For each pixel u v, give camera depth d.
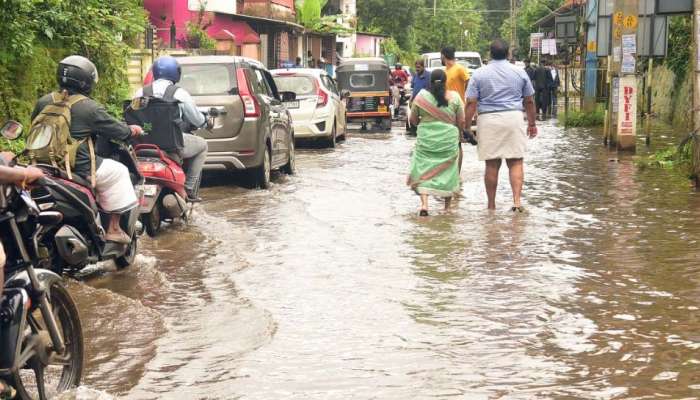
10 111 13.77
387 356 6.05
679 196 12.91
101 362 5.97
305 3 55.75
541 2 68.31
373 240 9.96
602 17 22.59
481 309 7.16
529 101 12.03
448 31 108.69
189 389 5.48
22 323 4.85
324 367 5.85
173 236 10.28
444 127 11.68
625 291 7.66
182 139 10.55
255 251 9.46
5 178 4.83
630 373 5.66
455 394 5.34
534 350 6.14
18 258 5.08
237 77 14.28
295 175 16.50
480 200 12.92
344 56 69.94
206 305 7.38
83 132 7.93
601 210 11.80
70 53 16.14
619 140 18.69
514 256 9.08
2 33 13.62
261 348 6.24
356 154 20.89
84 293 7.57
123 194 8.29
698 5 13.41
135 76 23.30
